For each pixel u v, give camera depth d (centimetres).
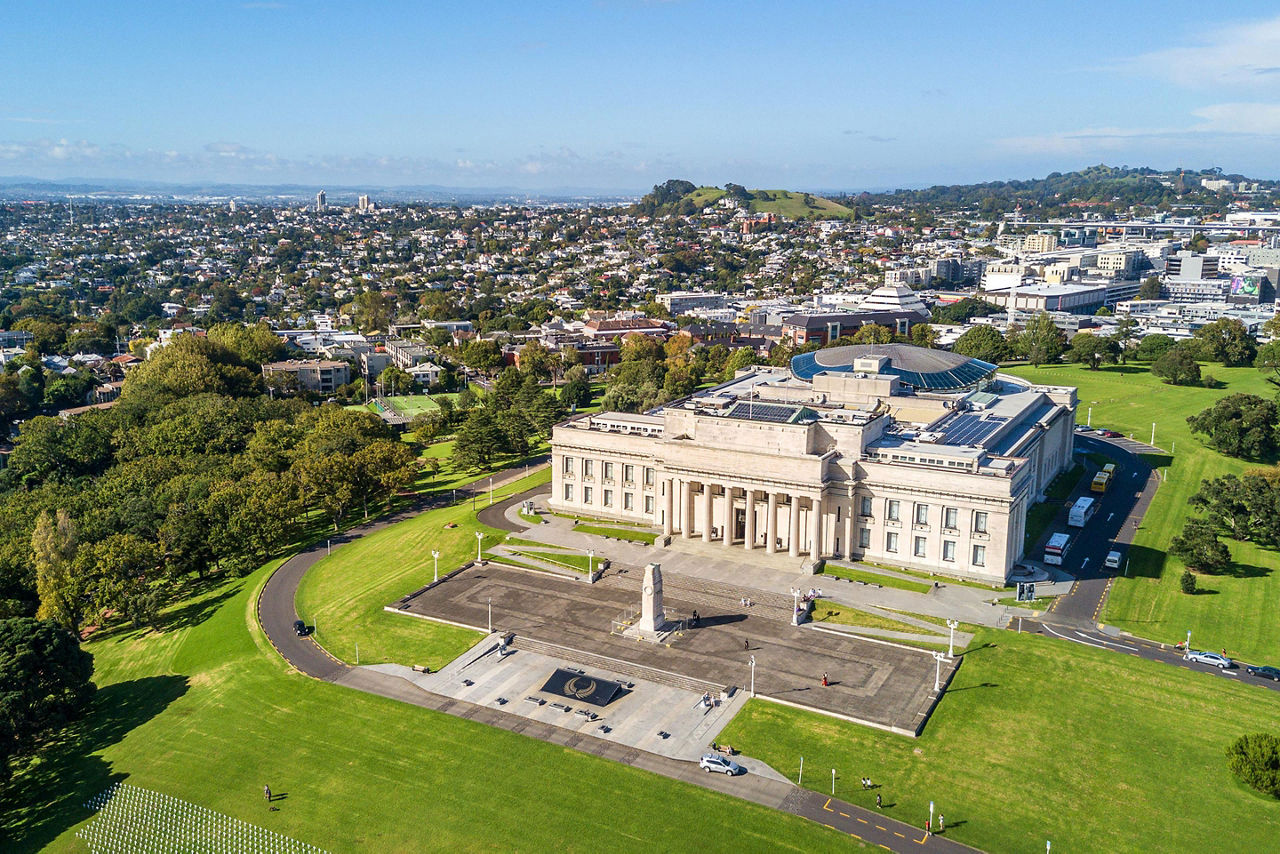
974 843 11131
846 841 11194
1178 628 16400
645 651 15938
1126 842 11119
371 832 11575
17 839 12069
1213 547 18250
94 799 12669
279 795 12369
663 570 19375
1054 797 11938
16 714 13750
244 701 14762
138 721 14675
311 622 17488
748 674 15088
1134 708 13875
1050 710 13850
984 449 19650
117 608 18788
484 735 13562
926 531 18888
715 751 13038
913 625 16625
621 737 13438
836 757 12850
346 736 13638
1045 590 18012
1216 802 11788
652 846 11181
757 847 11125
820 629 16575
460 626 17025
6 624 14825
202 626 18062
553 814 11794
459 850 11219
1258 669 14750
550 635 16612
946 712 13875
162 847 11575
